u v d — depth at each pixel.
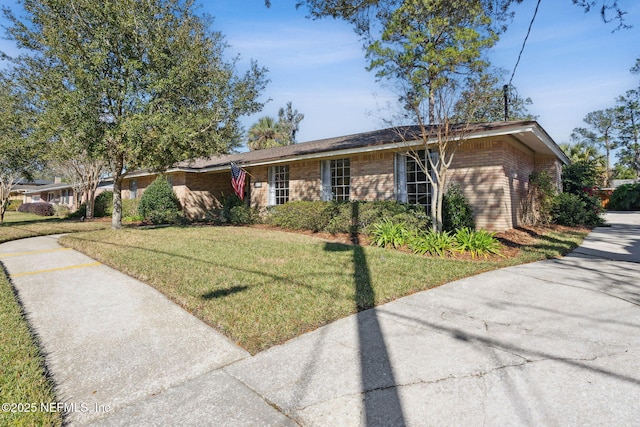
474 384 2.29
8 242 9.69
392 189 10.41
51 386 2.36
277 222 12.00
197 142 10.09
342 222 9.54
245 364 2.63
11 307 3.89
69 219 19.17
